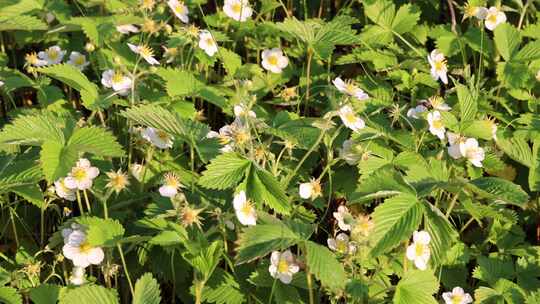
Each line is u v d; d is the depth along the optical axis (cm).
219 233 37
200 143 36
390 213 34
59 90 44
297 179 41
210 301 35
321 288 36
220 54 46
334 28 49
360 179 39
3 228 40
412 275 34
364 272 36
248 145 37
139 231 38
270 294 35
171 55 45
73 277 35
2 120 47
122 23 46
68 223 35
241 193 34
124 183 35
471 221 44
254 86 47
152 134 39
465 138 41
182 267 37
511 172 46
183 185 38
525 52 49
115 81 41
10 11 48
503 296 38
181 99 43
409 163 40
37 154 39
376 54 49
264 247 31
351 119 39
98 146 34
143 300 32
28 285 36
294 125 40
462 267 40
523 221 46
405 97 49
